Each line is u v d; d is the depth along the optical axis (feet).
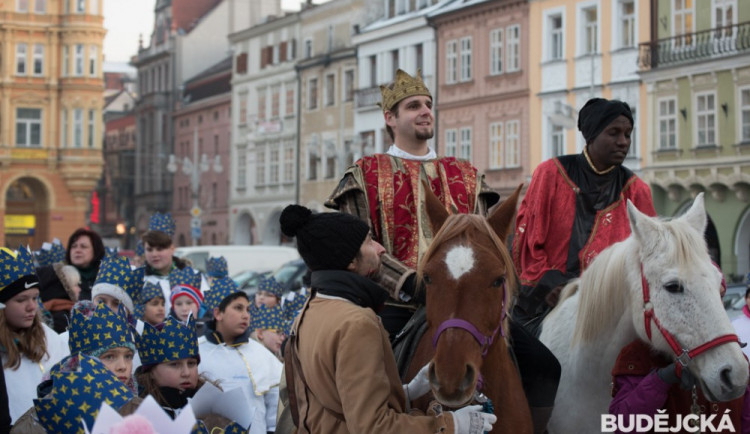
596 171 20.56
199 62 256.73
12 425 17.58
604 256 17.52
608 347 17.33
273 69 200.85
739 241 109.29
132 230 224.12
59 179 200.03
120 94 342.23
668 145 115.75
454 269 14.51
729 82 108.47
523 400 16.26
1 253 20.39
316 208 184.65
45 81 198.70
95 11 200.54
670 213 116.47
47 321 27.68
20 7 197.47
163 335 20.26
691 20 113.39
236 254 102.47
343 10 179.32
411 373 16.26
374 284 15.61
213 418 18.45
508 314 15.81
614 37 122.42
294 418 15.97
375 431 13.97
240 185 214.48
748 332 27.45
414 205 18.19
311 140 186.39
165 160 254.68
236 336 27.25
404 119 18.75
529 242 20.81
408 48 155.84
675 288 15.53
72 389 14.53
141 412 12.89
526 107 133.80
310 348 15.02
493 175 138.51
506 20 136.77
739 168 107.04
